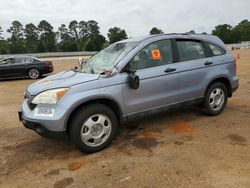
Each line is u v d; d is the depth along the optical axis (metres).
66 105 3.96
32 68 15.23
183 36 5.28
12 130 5.63
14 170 3.91
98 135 4.27
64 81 4.23
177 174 3.53
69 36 100.00
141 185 3.34
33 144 4.82
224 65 5.72
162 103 4.88
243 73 12.89
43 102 4.04
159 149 4.30
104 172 3.70
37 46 87.75
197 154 4.06
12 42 93.12
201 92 5.41
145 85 4.62
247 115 5.84
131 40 5.07
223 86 5.79
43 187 3.45
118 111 4.47
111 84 4.30
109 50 5.27
